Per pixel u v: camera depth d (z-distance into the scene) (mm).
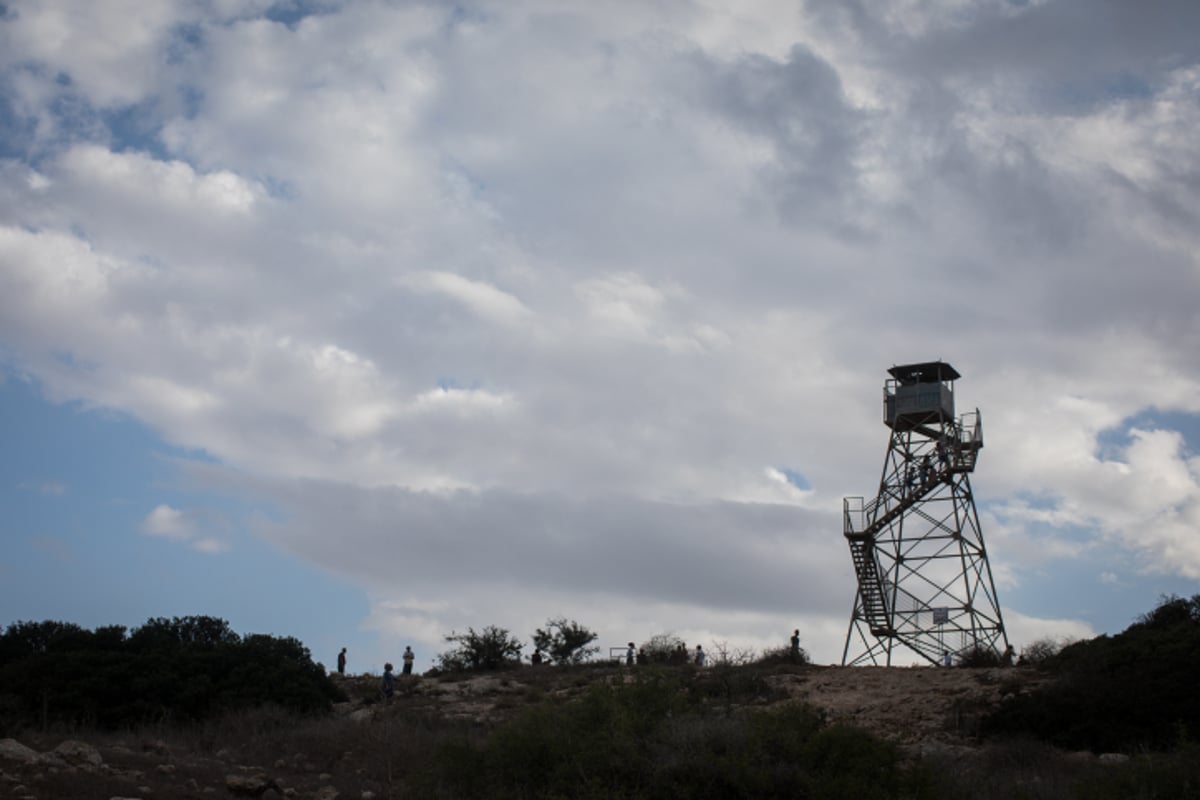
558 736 23797
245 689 39375
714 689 39250
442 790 23594
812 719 24578
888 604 53219
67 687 37312
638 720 24031
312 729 33094
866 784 22094
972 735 31500
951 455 53688
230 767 26672
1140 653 34281
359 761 28828
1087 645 37156
